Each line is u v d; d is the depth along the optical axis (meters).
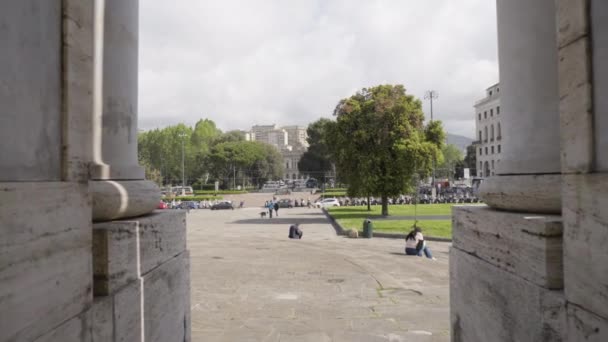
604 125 2.57
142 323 3.69
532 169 3.76
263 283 9.14
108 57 3.92
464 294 4.49
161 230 4.24
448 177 110.88
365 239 21.77
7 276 2.11
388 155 33.97
